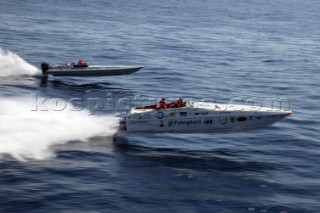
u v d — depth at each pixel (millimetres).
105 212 28312
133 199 30062
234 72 74250
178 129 38875
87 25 120000
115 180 32594
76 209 28422
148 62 78062
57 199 29438
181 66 76250
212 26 138125
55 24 116625
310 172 35406
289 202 30453
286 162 37188
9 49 79250
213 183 32844
